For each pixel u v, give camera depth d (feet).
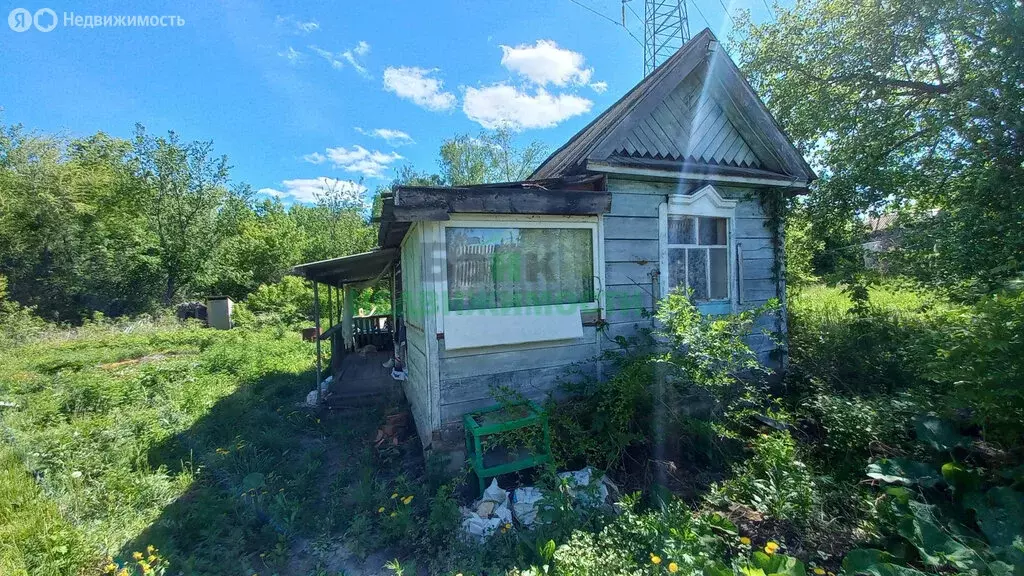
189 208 74.23
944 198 22.15
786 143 18.85
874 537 8.49
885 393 15.06
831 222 25.22
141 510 11.87
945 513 8.56
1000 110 17.49
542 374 14.70
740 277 18.54
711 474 11.96
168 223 73.00
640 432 12.75
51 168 63.98
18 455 14.12
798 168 19.24
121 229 71.67
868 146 23.97
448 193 12.67
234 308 64.34
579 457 12.75
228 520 11.13
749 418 13.99
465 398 13.70
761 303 19.07
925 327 17.38
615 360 14.71
